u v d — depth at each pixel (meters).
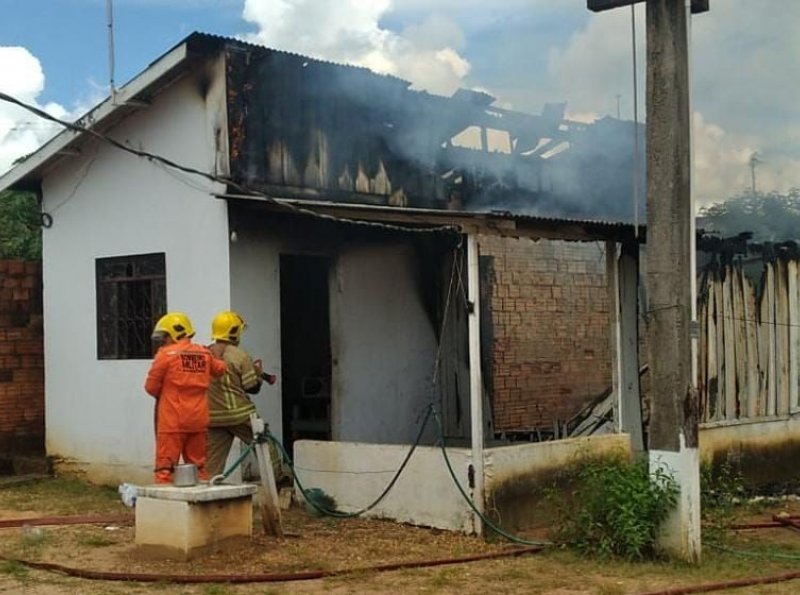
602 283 15.54
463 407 13.05
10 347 13.20
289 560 8.09
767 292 12.58
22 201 19.73
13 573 7.73
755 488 12.13
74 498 11.33
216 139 10.89
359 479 9.97
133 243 11.80
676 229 8.29
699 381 11.58
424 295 12.88
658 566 8.04
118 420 11.99
